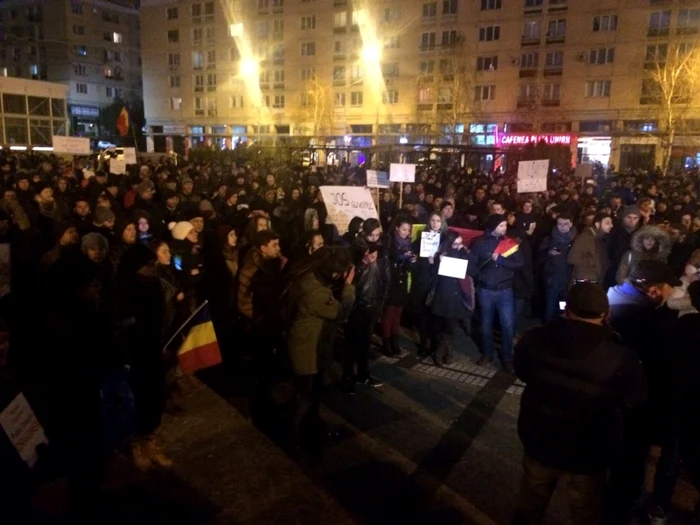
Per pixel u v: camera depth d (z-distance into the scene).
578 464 2.72
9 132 40.91
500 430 4.98
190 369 4.87
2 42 74.44
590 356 2.67
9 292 5.08
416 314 7.99
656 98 41.41
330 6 54.16
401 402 5.52
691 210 10.34
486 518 3.76
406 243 6.68
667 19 41.84
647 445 3.60
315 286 4.22
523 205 10.13
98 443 3.37
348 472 4.24
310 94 54.81
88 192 11.15
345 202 7.88
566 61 45.56
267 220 6.57
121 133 19.36
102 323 3.61
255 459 4.30
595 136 44.41
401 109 52.78
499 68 47.91
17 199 8.12
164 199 10.19
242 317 5.26
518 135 33.03
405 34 51.41
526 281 6.89
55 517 3.42
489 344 6.55
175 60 62.78
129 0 78.19
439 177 19.19
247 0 57.81
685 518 3.80
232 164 24.55
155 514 3.62
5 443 2.56
